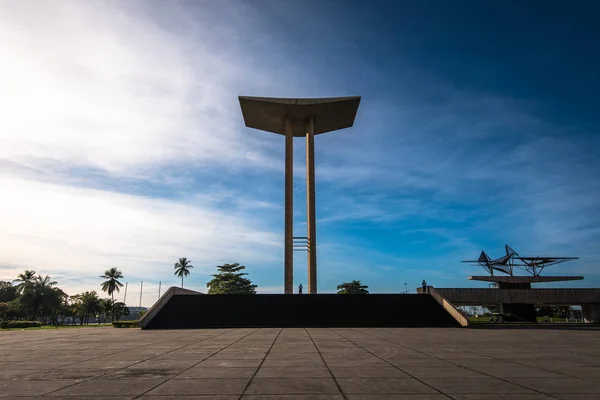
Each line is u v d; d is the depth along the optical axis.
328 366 8.95
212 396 6.13
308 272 41.06
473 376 7.76
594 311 41.84
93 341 15.48
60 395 6.23
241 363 9.40
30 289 85.44
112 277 105.06
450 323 25.06
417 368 8.70
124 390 6.55
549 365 9.19
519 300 37.41
